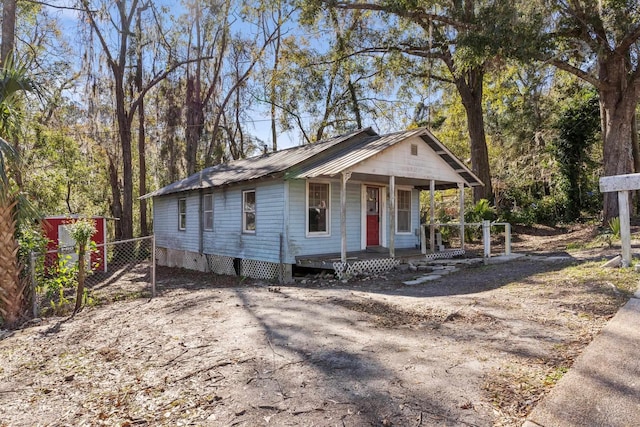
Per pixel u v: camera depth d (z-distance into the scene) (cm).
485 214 1792
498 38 1297
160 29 2244
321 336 486
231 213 1281
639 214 1691
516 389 325
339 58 1936
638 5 1305
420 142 1166
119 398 370
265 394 342
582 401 296
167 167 2453
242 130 2927
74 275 896
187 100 2338
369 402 316
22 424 342
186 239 1543
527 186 2452
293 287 914
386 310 605
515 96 2609
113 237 2202
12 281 713
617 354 371
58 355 517
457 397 316
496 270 945
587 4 1348
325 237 1145
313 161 1111
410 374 362
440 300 655
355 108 2464
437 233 1347
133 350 498
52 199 2050
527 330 469
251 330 524
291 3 1712
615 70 1463
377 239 1297
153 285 895
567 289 646
